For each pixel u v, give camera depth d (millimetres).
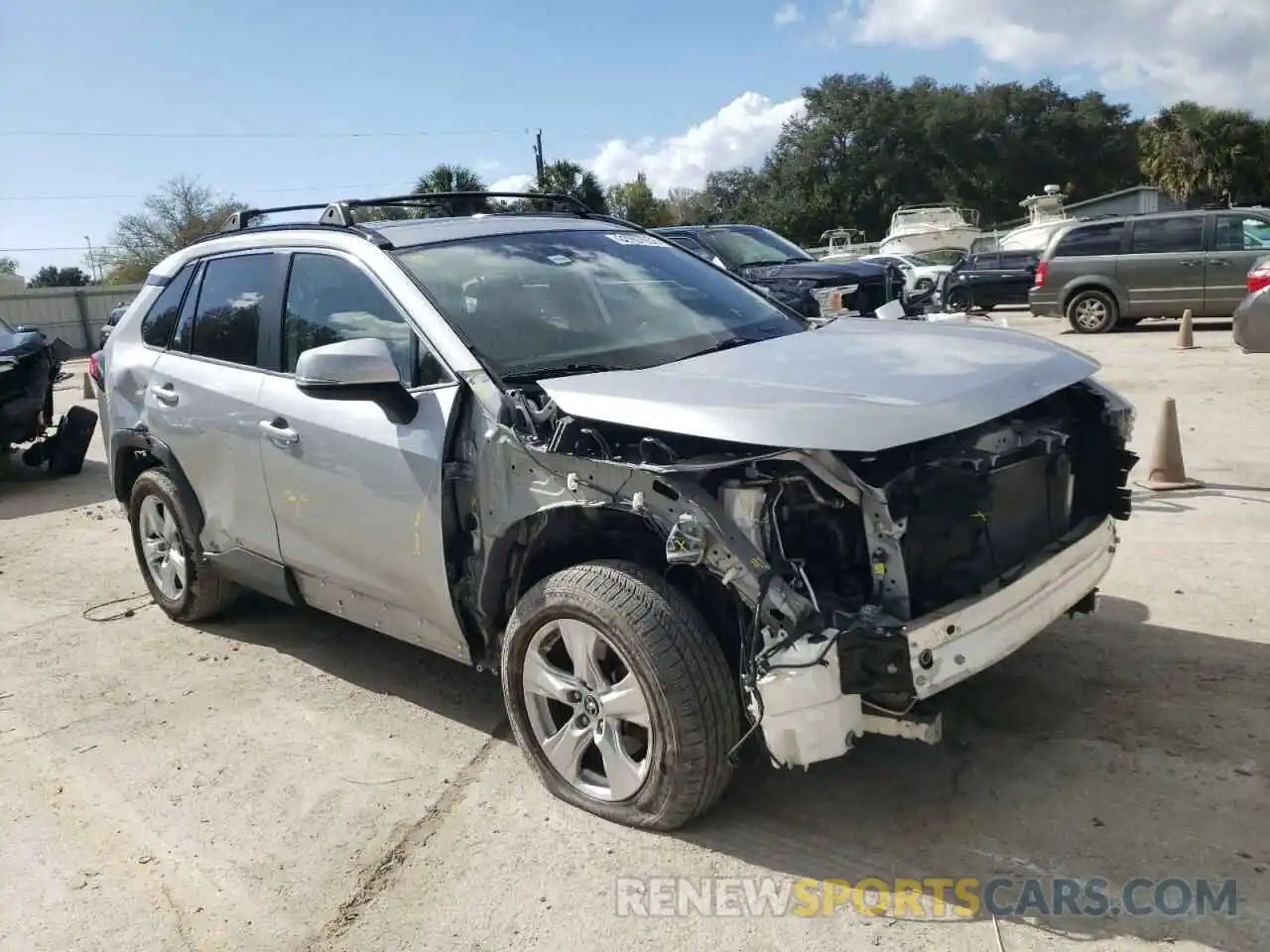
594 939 2807
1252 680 3959
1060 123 67312
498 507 3383
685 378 3277
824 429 2803
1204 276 15578
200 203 51156
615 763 3242
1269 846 2980
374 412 3758
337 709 4332
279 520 4262
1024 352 3604
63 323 36594
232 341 4578
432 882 3111
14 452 10539
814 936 2752
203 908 3074
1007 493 3262
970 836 3129
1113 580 5094
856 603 2896
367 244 4035
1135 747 3543
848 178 67188
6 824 3605
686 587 3279
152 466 5375
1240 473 6957
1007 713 3832
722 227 12750
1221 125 53906
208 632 5336
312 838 3396
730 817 3303
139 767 3949
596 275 4211
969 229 33344
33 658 5121
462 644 3699
